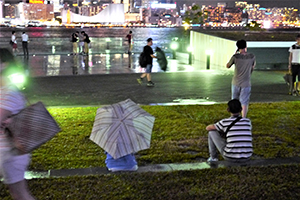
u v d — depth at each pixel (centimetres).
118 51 3072
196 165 614
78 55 2703
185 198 497
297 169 599
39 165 642
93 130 554
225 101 1180
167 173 573
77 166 645
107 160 586
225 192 513
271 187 531
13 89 363
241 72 889
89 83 1448
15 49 2648
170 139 795
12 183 369
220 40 2086
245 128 601
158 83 1464
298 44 1239
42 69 1931
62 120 917
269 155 703
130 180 547
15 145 348
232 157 600
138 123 546
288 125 909
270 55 1897
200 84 1455
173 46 2467
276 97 1244
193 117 979
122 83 1457
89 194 502
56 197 491
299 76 1257
